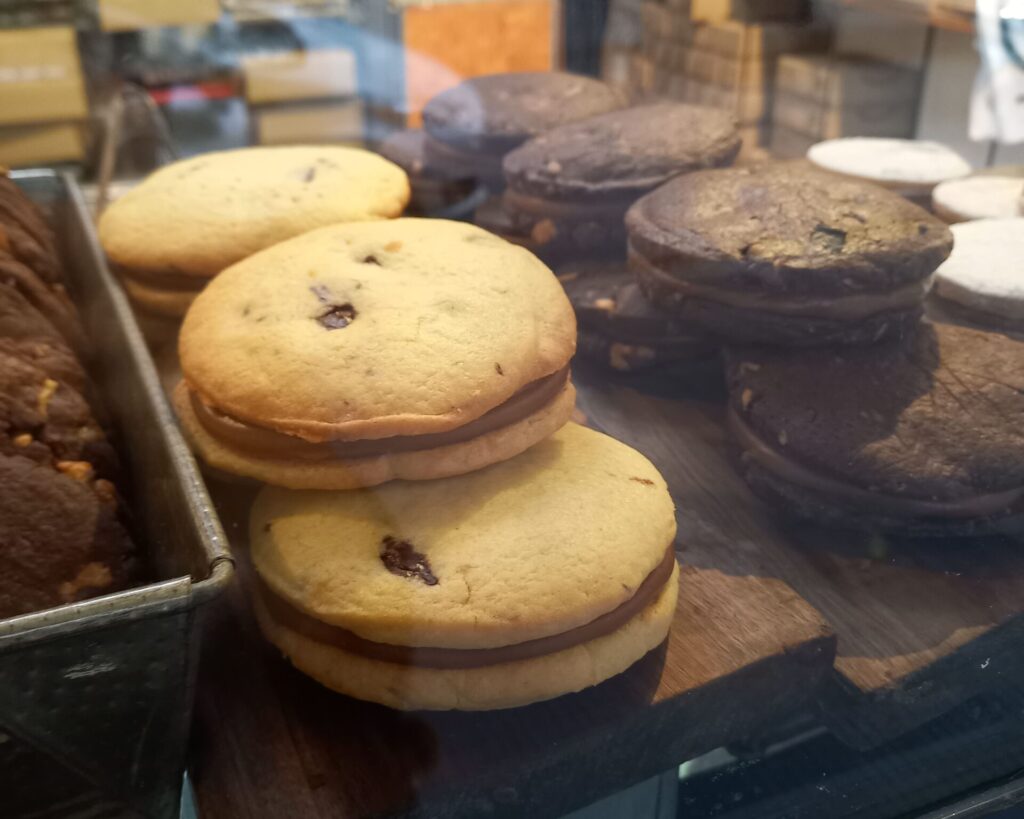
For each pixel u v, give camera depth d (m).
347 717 0.19
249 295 0.22
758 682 0.19
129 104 0.23
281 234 0.26
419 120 0.27
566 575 0.18
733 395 0.24
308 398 0.19
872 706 0.19
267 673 0.19
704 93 0.30
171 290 0.26
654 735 0.19
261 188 0.27
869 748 0.20
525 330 0.20
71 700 0.14
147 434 0.19
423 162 0.28
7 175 0.30
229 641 0.20
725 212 0.25
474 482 0.20
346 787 0.17
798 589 0.21
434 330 0.20
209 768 0.18
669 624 0.20
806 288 0.23
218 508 0.21
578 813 0.19
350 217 0.26
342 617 0.18
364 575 0.18
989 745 0.20
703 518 0.23
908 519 0.22
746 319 0.24
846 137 0.29
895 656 0.20
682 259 0.24
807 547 0.22
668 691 0.19
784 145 0.30
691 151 0.28
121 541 0.19
